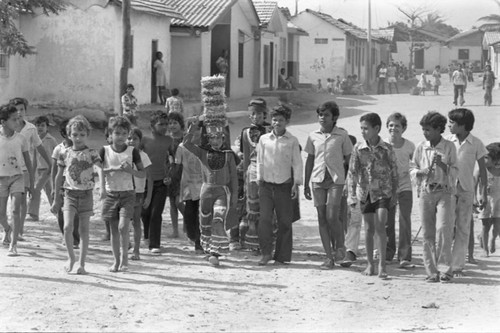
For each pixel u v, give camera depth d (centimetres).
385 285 1014
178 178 1206
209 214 1137
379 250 1063
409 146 1140
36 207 1429
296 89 4822
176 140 1228
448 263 1044
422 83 4941
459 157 1070
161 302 890
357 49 6194
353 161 1066
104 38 2844
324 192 1123
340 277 1060
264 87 4488
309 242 1376
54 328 771
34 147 1289
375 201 1057
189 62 3559
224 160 1133
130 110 2298
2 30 1838
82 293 913
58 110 2800
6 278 972
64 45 2861
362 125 1061
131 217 1062
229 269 1098
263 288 986
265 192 1146
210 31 3606
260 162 1143
